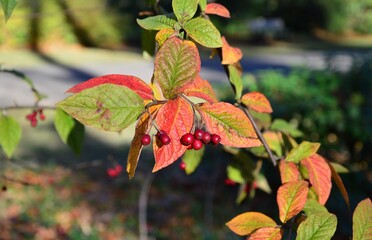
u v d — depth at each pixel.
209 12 1.31
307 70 6.45
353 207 5.32
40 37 19.67
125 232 6.46
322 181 1.35
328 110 5.82
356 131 5.80
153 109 1.00
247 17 25.62
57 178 7.48
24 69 15.91
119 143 9.41
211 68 14.62
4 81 13.65
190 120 0.98
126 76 1.02
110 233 6.42
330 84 6.09
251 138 1.02
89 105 0.93
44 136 9.68
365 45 26.09
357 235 1.05
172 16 1.18
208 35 1.07
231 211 6.57
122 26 21.92
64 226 6.52
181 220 6.61
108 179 7.73
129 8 22.17
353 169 5.66
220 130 1.02
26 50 19.23
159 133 0.96
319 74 6.20
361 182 5.66
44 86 13.46
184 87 0.99
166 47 0.99
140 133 0.97
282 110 5.78
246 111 1.38
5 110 1.91
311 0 28.34
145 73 15.72
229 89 5.77
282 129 1.68
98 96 0.94
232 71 1.40
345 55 6.60
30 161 8.33
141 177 7.70
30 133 9.78
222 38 1.30
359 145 6.04
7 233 6.21
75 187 7.52
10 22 18.64
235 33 25.55
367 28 30.03
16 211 6.74
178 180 7.34
